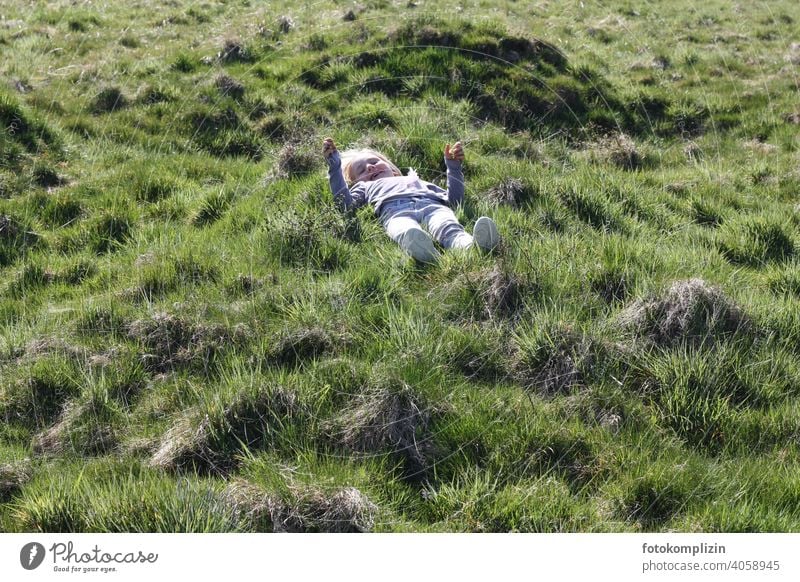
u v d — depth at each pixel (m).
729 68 21.78
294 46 19.36
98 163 13.58
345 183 10.73
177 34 21.45
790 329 8.34
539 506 6.14
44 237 10.83
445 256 9.24
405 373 7.18
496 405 7.11
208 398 7.11
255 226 10.52
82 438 7.02
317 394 7.08
